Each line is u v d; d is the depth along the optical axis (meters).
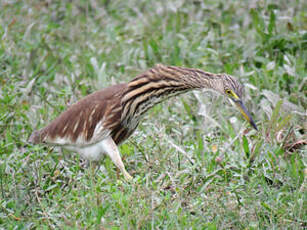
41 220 9.08
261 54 14.58
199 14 17.41
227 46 15.49
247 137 11.55
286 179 10.05
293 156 10.55
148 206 8.91
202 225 8.71
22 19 16.91
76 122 11.12
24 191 9.81
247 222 8.87
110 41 16.39
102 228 8.49
